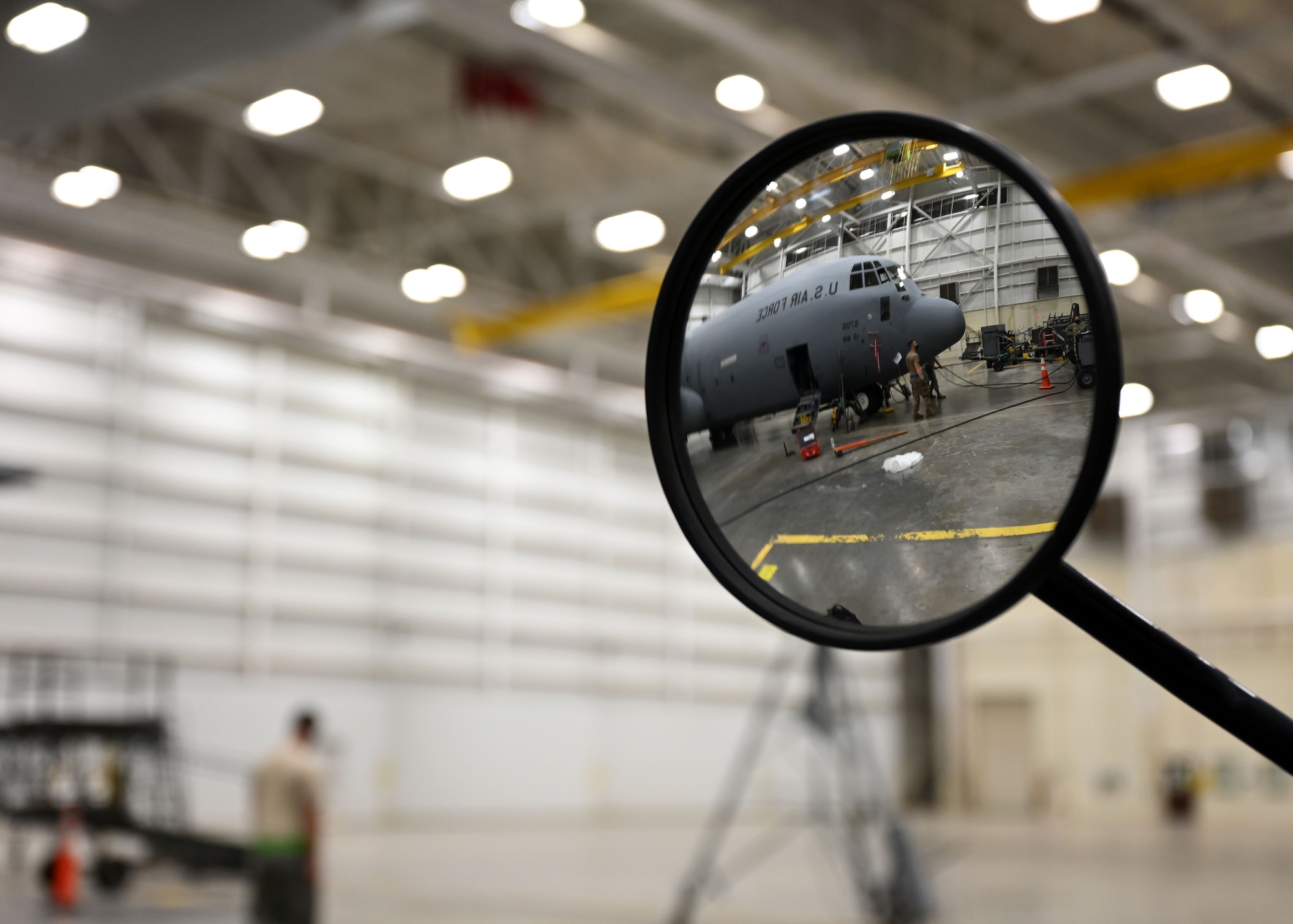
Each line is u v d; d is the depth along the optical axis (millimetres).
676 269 1159
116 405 20750
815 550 1062
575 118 19000
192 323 22125
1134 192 16719
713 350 1135
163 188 20234
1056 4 13070
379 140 20484
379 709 24109
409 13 9828
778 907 12312
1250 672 31609
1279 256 23531
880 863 16672
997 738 35844
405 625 24891
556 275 24984
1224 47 14820
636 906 12336
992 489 979
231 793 21438
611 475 29516
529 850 19219
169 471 21562
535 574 27562
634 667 29281
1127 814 33344
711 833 23547
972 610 979
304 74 18047
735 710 31438
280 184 21672
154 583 21094
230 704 21734
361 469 24609
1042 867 16766
